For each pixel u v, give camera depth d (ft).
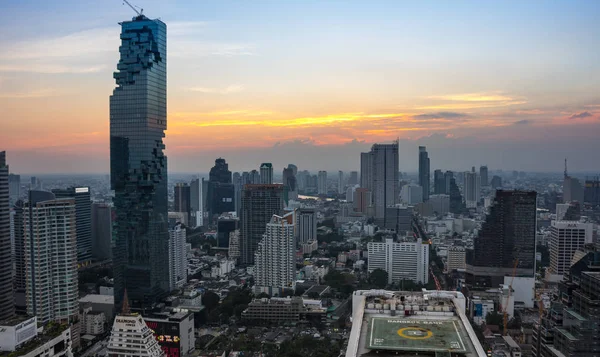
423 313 506.89
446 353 412.77
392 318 496.23
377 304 522.88
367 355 418.92
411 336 449.06
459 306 522.47
